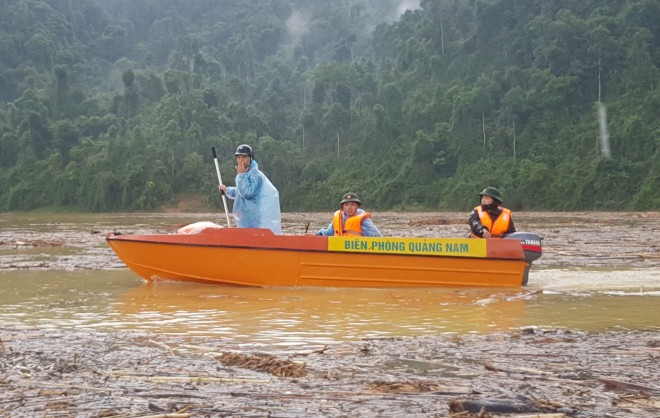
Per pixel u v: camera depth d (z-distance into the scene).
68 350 5.20
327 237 9.00
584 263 12.14
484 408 3.65
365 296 8.29
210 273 9.13
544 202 69.88
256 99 114.19
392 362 4.82
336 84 101.69
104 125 100.12
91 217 59.28
